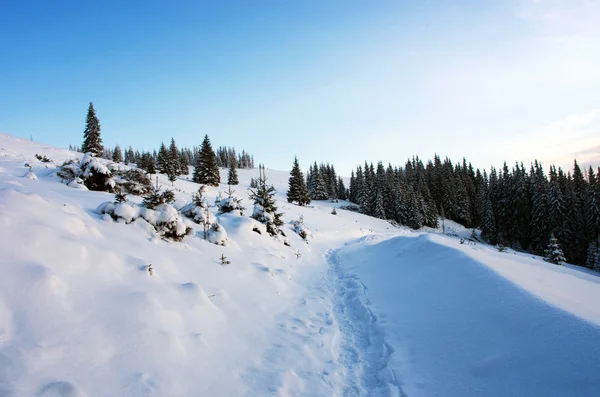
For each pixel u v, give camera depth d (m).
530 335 4.06
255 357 4.91
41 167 15.64
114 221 7.09
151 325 4.06
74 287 3.92
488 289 5.65
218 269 7.64
